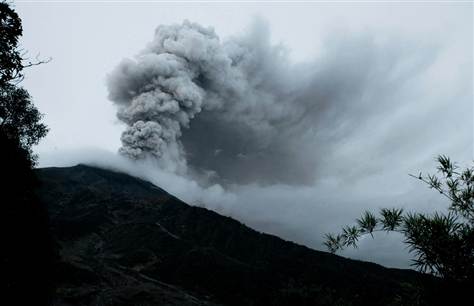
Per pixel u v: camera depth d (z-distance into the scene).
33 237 20.72
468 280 4.01
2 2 10.84
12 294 18.34
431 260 4.26
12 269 18.30
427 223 4.31
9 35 10.95
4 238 17.70
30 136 23.56
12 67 11.22
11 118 21.95
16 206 18.88
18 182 19.11
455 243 4.12
